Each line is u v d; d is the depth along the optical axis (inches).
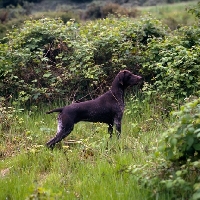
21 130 501.0
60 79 569.0
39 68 588.1
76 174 369.7
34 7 1813.5
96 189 331.6
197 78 530.3
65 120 438.0
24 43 634.2
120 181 337.4
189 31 621.3
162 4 1870.1
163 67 534.6
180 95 531.2
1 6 1653.5
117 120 456.8
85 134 474.9
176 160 307.3
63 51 617.0
